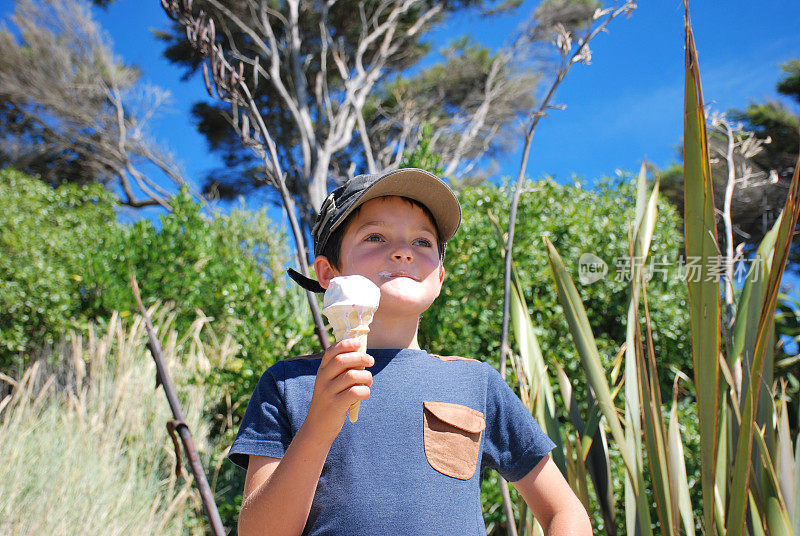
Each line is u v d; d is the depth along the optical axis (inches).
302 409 50.1
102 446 167.5
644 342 209.8
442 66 731.4
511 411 55.9
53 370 223.8
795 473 65.9
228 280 235.5
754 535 61.4
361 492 46.4
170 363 201.9
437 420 50.3
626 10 75.9
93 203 418.3
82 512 143.4
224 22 602.2
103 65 691.4
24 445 159.9
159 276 235.6
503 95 727.1
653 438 65.6
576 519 52.6
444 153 693.3
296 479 41.3
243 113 79.3
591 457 74.2
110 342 206.2
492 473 157.4
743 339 68.3
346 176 691.4
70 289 251.3
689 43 57.7
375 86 732.0
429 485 47.5
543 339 187.2
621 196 258.5
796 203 56.8
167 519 156.9
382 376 51.8
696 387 58.6
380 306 53.4
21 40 664.4
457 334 174.9
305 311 217.6
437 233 60.2
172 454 169.5
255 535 42.4
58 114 669.9
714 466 57.9
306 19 666.2
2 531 135.3
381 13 698.8
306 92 671.8
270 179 79.3
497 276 183.9
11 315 242.8
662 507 64.1
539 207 211.8
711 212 57.1
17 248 265.7
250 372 183.2
